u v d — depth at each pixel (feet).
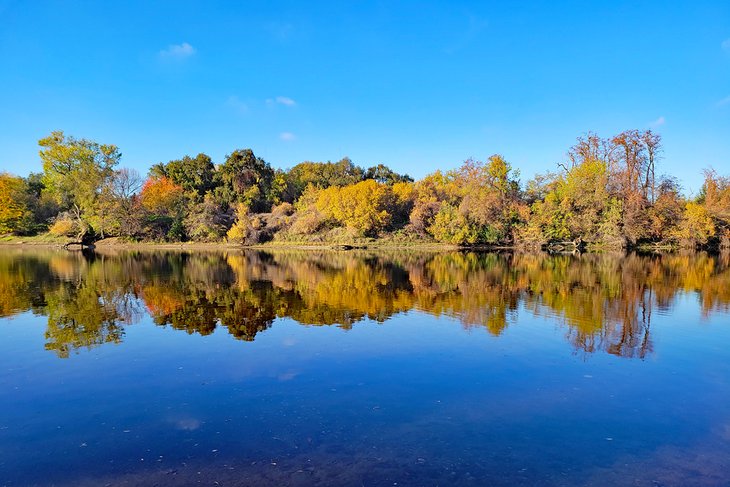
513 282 83.92
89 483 20.35
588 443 24.11
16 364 36.83
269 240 211.20
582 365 36.65
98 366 36.22
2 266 114.62
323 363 36.83
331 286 79.25
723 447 23.86
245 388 31.45
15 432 25.26
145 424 26.08
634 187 184.03
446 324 50.39
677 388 32.01
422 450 23.07
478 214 186.19
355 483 20.11
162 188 229.04
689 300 65.21
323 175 304.50
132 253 164.55
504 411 27.94
